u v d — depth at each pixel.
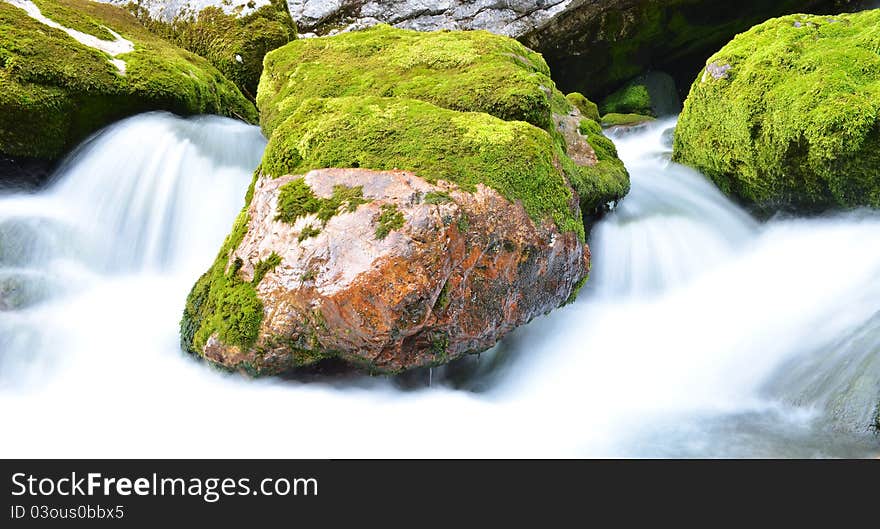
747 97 6.82
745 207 7.46
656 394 5.02
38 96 6.58
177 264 6.47
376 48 7.13
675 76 13.85
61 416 4.49
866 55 6.19
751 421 4.59
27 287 5.59
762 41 7.10
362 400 4.59
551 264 4.78
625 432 4.48
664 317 5.98
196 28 9.80
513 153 4.77
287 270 4.32
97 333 5.29
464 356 4.82
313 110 5.38
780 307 5.55
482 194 4.44
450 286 4.23
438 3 12.12
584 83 13.46
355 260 4.13
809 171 6.36
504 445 4.30
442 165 4.56
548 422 4.62
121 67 7.38
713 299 6.04
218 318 4.53
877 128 5.73
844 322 5.05
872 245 5.91
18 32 6.91
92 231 6.52
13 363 5.11
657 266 6.47
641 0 11.84
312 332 4.26
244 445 4.20
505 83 5.77
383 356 4.30
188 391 4.68
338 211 4.34
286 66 7.21
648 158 9.34
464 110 5.65
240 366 4.46
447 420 4.56
